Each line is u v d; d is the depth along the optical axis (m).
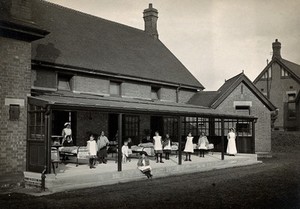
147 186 13.54
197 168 18.23
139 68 23.86
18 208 9.92
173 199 11.19
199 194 12.04
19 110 13.48
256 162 22.16
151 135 24.19
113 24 28.05
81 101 15.00
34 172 13.21
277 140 34.78
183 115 17.86
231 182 14.61
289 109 39.94
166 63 27.89
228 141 23.09
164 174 16.33
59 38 20.67
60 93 17.84
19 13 13.73
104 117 20.75
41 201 10.79
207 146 21.94
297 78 39.53
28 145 13.64
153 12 31.47
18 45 13.63
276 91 40.78
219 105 26.20
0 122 12.95
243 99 27.44
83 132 19.42
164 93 25.33
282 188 13.26
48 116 12.85
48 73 18.00
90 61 20.47
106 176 14.06
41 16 21.52
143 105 18.11
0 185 12.70
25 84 13.77
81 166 16.02
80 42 21.98
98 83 20.58
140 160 15.46
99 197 11.41
